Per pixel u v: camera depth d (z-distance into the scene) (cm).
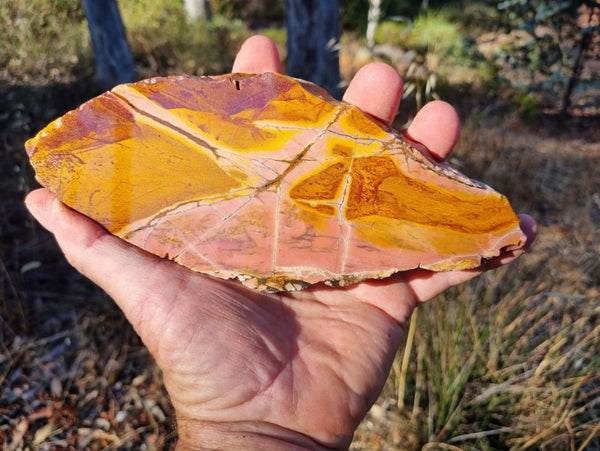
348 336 16
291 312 17
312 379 15
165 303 15
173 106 18
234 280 16
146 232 16
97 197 16
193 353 14
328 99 19
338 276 16
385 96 19
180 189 17
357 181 18
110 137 17
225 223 17
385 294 18
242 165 17
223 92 18
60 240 16
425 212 17
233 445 14
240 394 14
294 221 17
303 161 18
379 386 16
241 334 15
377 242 17
